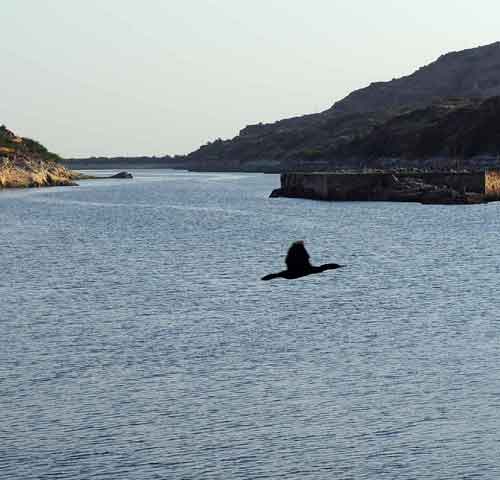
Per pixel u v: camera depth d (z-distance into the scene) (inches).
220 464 2085.4
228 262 5497.1
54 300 4030.5
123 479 2018.9
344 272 4867.1
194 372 2748.5
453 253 5802.2
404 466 2065.7
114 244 6752.0
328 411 2396.7
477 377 2667.3
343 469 2058.3
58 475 2036.2
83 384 2630.4
